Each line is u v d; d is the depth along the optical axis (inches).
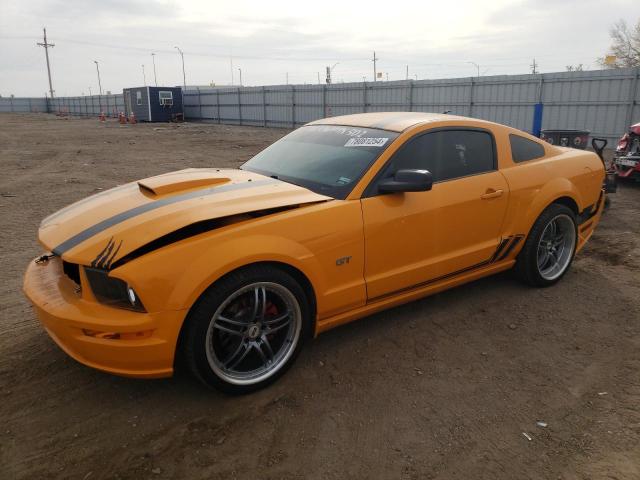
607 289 179.0
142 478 92.9
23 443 101.6
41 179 450.6
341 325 145.9
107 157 640.4
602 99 684.1
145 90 1651.1
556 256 183.5
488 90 832.3
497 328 150.3
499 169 161.3
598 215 201.6
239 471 94.7
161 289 100.8
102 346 101.9
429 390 119.8
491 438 103.6
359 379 124.0
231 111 1557.6
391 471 94.9
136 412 111.3
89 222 117.5
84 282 106.0
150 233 105.3
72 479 92.4
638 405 114.0
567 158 184.5
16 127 1382.9
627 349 138.6
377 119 161.2
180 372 126.6
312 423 108.0
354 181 132.0
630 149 369.7
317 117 1237.7
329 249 122.5
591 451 99.7
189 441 102.5
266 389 119.6
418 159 143.1
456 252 151.0
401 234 135.7
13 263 209.5
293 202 121.0
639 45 1402.6
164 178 139.0
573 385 122.2
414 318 156.3
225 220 113.3
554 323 153.5
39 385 120.7
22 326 150.2
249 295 113.7
